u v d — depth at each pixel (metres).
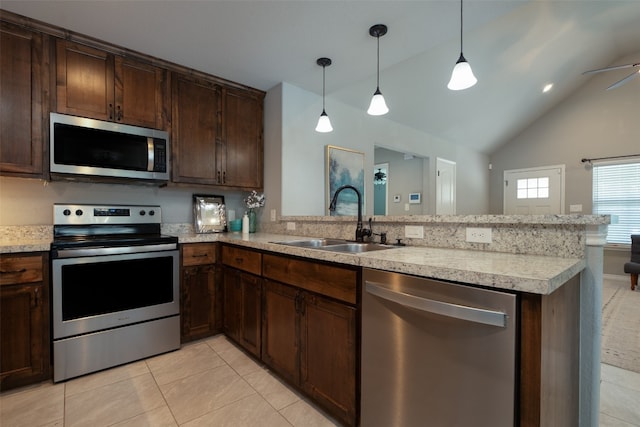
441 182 5.35
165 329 2.24
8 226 2.12
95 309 1.97
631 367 2.11
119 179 2.31
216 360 2.14
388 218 1.93
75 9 1.83
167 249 2.26
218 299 2.53
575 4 3.06
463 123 5.03
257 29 2.07
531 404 0.91
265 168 3.05
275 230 2.89
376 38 2.19
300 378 1.71
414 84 3.62
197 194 2.95
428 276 1.11
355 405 1.40
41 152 1.97
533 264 1.13
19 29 1.92
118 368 2.03
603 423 1.54
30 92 1.94
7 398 1.69
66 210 2.26
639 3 3.33
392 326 1.23
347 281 1.43
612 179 5.23
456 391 1.05
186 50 2.31
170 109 2.48
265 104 3.06
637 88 4.97
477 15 1.95
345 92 3.33
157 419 1.53
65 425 1.48
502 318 0.93
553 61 4.15
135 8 1.84
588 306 1.32
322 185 3.21
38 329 1.82
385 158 5.78
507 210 6.44
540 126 5.98
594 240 1.28
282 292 1.83
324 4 1.83
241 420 1.53
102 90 2.18
